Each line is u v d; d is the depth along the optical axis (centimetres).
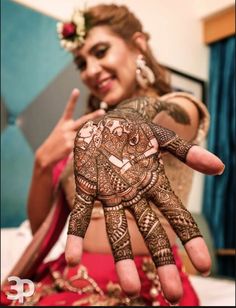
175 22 76
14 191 104
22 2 106
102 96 66
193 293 55
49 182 68
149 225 21
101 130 24
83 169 23
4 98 103
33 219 72
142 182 22
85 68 71
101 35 64
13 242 89
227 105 98
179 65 82
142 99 37
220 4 63
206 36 79
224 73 87
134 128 24
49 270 63
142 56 57
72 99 64
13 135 104
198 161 22
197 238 21
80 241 21
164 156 38
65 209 65
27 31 107
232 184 110
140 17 74
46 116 111
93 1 76
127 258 20
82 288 51
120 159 23
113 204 22
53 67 112
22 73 106
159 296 46
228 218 115
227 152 106
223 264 117
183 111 40
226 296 74
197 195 106
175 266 20
